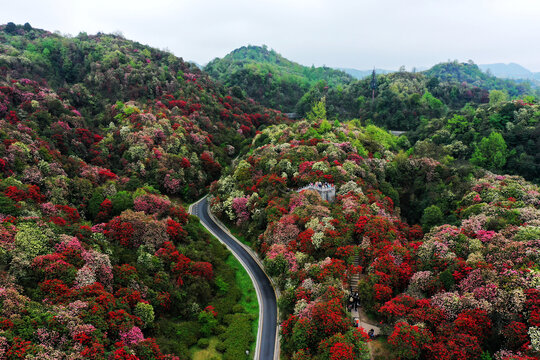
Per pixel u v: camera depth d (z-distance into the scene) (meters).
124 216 73.62
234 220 95.44
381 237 67.81
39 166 84.56
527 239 57.69
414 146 141.50
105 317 48.50
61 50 172.38
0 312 42.66
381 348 50.34
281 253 69.06
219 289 71.69
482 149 122.06
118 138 120.94
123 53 182.62
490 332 46.59
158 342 54.50
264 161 105.81
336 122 142.38
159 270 67.00
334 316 50.16
